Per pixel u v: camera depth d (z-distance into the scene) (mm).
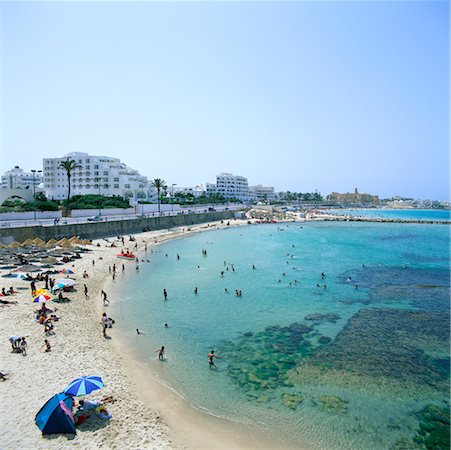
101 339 25812
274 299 38031
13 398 17328
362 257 64438
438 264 58125
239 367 22938
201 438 15977
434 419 17766
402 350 25453
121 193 148625
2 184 174125
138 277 46969
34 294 32250
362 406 18797
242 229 118125
